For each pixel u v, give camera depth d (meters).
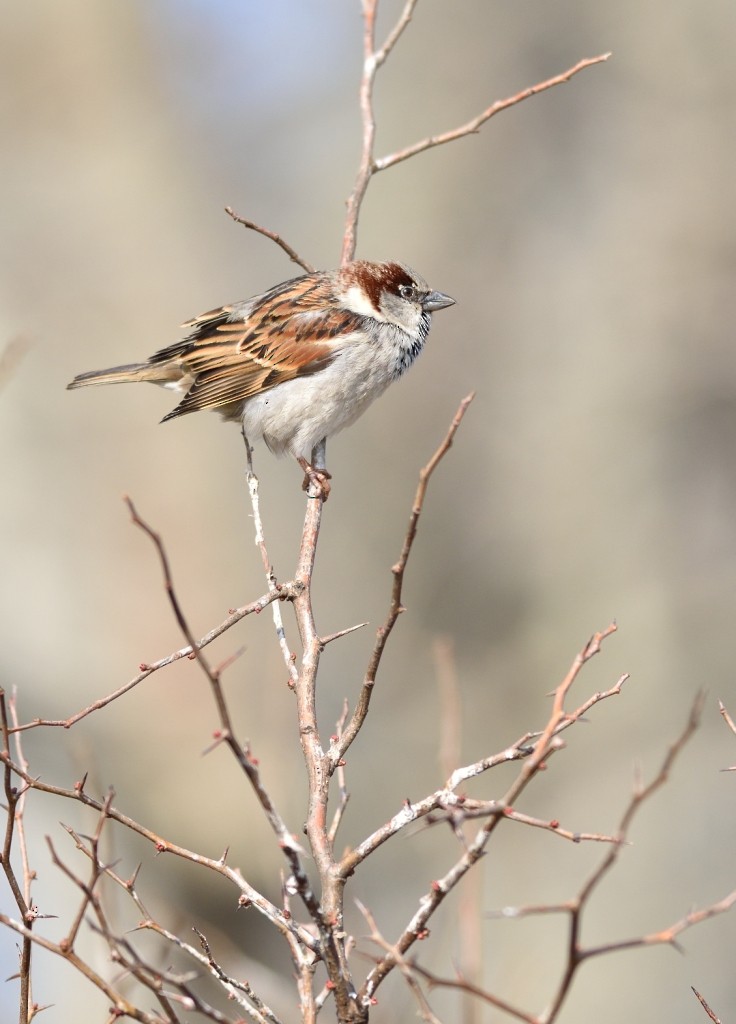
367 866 15.36
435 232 17.75
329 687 17.33
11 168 15.32
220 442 15.37
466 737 16.67
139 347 15.00
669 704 15.83
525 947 13.91
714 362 16.72
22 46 15.50
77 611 14.22
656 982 13.82
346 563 17.72
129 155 15.66
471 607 17.38
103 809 4.47
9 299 14.88
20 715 13.80
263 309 8.97
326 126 17.86
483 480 17.72
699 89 16.88
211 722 14.06
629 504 16.92
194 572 14.70
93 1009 11.07
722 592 16.30
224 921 13.20
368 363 8.85
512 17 17.56
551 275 17.50
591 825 15.03
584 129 17.42
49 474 14.53
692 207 16.88
